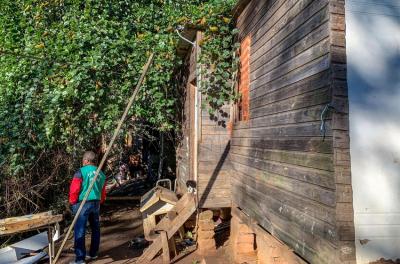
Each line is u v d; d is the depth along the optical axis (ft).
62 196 26.25
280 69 12.36
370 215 8.55
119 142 31.19
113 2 27.71
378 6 9.06
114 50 25.93
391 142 8.79
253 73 15.80
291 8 11.50
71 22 26.48
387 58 8.98
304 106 10.35
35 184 24.48
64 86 25.18
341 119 8.66
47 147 25.11
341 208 8.44
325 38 9.16
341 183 8.48
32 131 24.47
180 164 28.50
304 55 10.43
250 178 15.84
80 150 26.91
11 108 24.68
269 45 13.60
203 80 20.01
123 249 21.54
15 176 23.07
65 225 26.00
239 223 16.83
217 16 19.61
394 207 8.64
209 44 19.74
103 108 26.23
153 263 18.76
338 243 8.38
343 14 8.92
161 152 33.01
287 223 11.51
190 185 20.66
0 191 22.86
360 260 8.44
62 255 20.86
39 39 26.13
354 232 8.45
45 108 24.79
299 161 10.62
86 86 25.40
